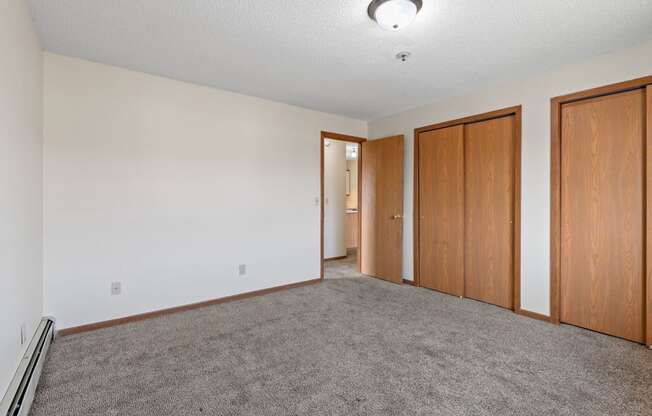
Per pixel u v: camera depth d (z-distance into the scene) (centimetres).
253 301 362
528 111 314
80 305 276
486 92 348
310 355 234
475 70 302
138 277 305
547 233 301
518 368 215
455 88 350
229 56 274
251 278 383
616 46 254
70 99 272
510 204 332
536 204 308
